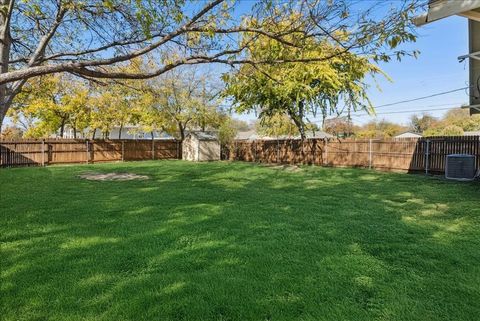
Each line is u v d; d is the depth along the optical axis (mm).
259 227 4398
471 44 6566
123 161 19891
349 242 3756
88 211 5363
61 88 15180
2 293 2471
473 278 2756
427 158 12398
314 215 5145
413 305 2301
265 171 13375
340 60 3465
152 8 2955
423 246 3594
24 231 4172
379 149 14250
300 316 2172
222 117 22297
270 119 16781
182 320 2139
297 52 3375
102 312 2221
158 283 2656
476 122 28703
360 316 2162
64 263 3088
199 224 4547
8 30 3725
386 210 5551
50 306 2291
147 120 20219
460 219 4891
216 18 3148
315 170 13867
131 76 3006
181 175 11789
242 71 4047
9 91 3994
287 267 2992
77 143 18031
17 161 15805
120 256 3277
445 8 3352
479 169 10547
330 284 2641
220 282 2674
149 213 5242
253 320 2137
